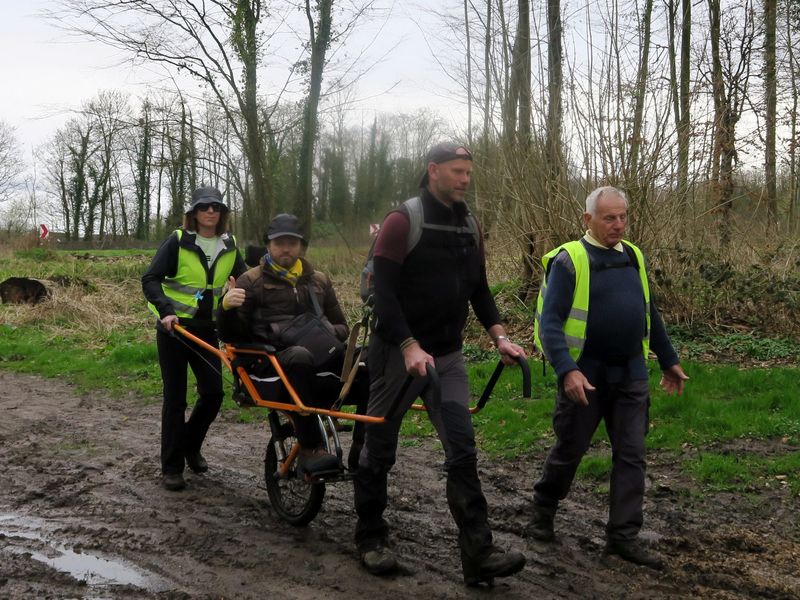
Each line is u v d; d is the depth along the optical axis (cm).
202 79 1862
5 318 1479
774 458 622
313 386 482
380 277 406
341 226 2345
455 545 477
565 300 451
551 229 1080
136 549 468
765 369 862
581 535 495
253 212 2012
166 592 408
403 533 495
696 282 1031
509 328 1102
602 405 464
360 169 2488
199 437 618
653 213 1030
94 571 436
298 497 512
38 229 3206
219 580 425
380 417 417
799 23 1681
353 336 454
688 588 423
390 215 412
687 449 653
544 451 677
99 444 723
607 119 1022
